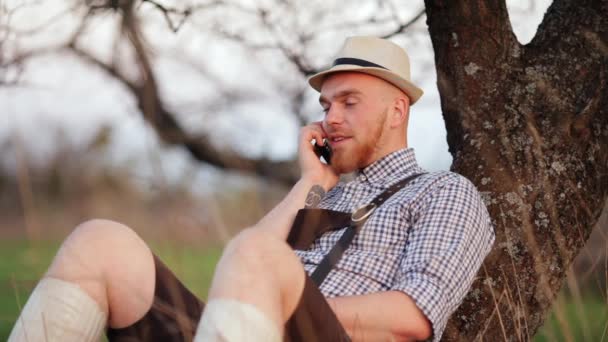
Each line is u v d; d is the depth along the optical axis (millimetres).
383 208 3221
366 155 3502
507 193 3619
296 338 2459
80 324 2717
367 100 3496
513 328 3512
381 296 2748
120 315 2818
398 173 3461
